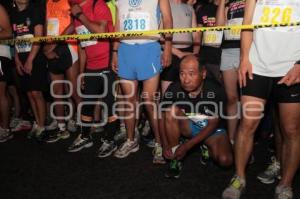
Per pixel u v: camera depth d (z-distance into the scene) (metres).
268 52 2.76
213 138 3.57
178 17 4.13
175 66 4.12
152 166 3.77
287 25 2.66
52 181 3.45
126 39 3.65
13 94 5.16
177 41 4.16
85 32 4.12
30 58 4.34
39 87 4.46
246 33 2.87
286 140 2.91
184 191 3.23
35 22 4.36
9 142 4.59
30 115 5.48
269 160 3.93
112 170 3.68
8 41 4.20
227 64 3.87
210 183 3.38
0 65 4.47
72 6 3.93
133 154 4.11
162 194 3.17
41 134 4.55
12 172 3.67
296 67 2.68
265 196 3.13
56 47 4.48
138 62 3.65
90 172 3.64
